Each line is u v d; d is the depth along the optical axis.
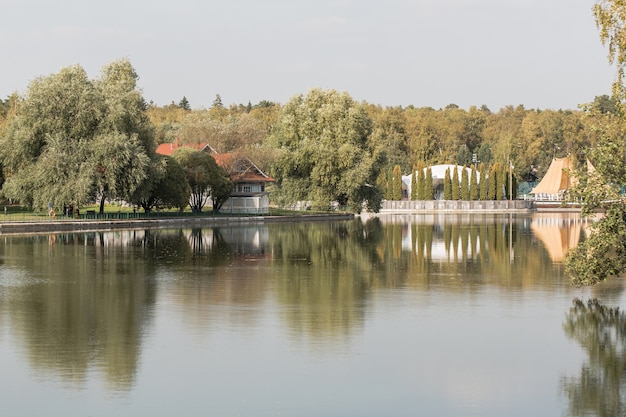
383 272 59.47
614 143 39.50
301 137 143.25
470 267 62.59
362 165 134.88
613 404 28.28
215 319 41.06
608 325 39.78
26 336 37.19
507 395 29.17
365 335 37.59
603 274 40.56
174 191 111.75
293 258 69.19
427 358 33.69
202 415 27.12
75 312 42.91
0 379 30.67
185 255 70.88
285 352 34.50
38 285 52.28
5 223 91.38
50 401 28.36
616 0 41.25
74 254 70.62
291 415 27.14
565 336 37.50
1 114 155.88
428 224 121.88
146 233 95.94
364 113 146.00
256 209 139.25
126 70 141.25
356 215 154.25
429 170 181.88
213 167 124.75
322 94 145.25
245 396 28.91
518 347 35.44
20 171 100.00
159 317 41.53
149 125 109.44
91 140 99.19
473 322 40.50
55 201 97.31
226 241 85.94
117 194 100.06
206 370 31.89
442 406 28.08
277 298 47.41
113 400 28.47
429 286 52.25
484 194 183.12
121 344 35.75
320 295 48.56
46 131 99.06
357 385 30.22
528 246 81.19
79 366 32.38
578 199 40.78
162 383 30.27
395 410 27.67
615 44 41.47
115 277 56.16
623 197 39.59
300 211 146.50
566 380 30.81
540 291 49.88
